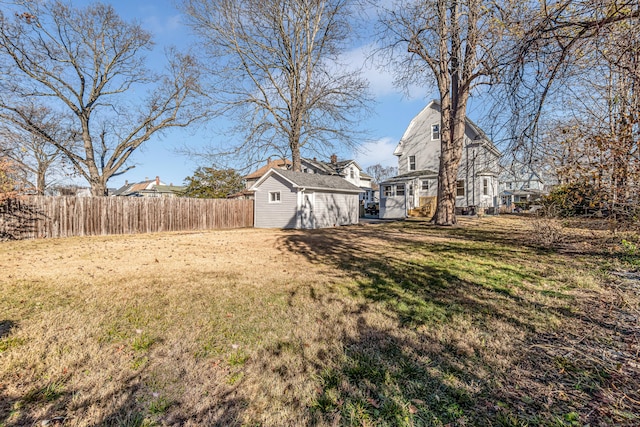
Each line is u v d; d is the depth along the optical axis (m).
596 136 5.56
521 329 3.10
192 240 11.62
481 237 9.90
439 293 4.29
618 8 3.25
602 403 1.96
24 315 3.64
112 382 2.30
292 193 17.09
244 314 3.65
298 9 19.81
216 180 28.91
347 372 2.39
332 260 6.99
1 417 1.91
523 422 1.81
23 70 17.89
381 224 17.59
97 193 21.84
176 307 3.92
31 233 12.20
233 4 18.48
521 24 4.03
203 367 2.51
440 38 8.08
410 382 2.25
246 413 1.96
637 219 5.56
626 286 4.35
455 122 13.49
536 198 10.83
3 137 16.84
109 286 4.92
